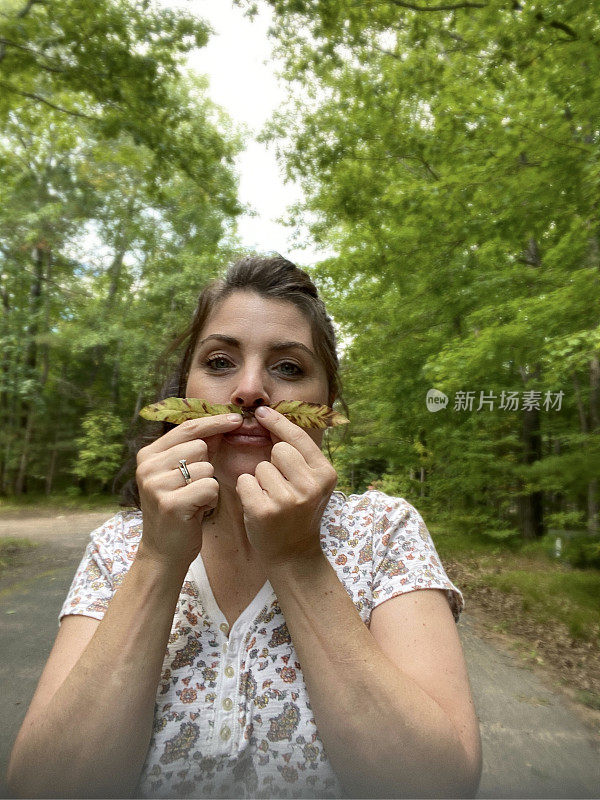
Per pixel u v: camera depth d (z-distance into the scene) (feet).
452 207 22.47
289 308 3.63
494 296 24.49
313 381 3.64
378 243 31.35
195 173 35.53
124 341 76.74
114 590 3.60
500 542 38.58
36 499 77.51
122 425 80.84
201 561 3.64
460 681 3.11
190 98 61.21
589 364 29.37
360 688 2.77
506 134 19.81
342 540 3.73
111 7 27.32
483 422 35.24
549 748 10.45
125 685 2.80
